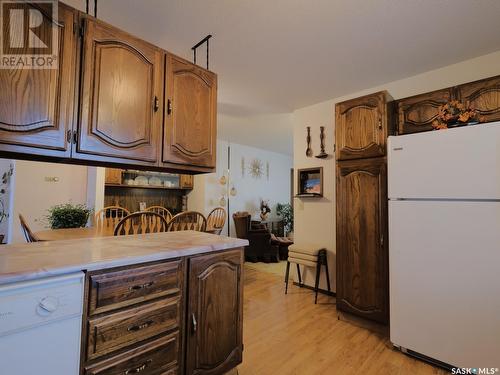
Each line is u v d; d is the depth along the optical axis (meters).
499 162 1.58
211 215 3.61
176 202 5.98
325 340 2.12
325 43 2.12
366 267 2.34
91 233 2.24
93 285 1.00
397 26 1.89
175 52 2.26
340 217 2.55
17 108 1.02
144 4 1.68
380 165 2.31
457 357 1.67
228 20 1.84
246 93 3.14
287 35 2.01
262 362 1.82
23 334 0.83
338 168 2.61
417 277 1.85
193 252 1.33
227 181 6.00
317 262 2.95
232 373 1.54
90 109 1.22
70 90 1.16
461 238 1.69
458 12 1.73
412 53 2.26
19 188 4.05
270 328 2.32
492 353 1.55
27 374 0.83
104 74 1.27
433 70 2.55
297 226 3.58
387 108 2.36
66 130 1.14
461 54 2.27
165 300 1.22
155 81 1.47
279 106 3.58
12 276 0.83
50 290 0.89
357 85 2.91
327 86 2.94
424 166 1.85
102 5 1.68
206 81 1.75
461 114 1.88
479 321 1.60
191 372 1.31
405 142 1.95
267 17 1.81
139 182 5.19
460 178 1.70
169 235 1.78
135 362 1.11
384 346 2.04
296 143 3.68
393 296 1.96
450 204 1.74
